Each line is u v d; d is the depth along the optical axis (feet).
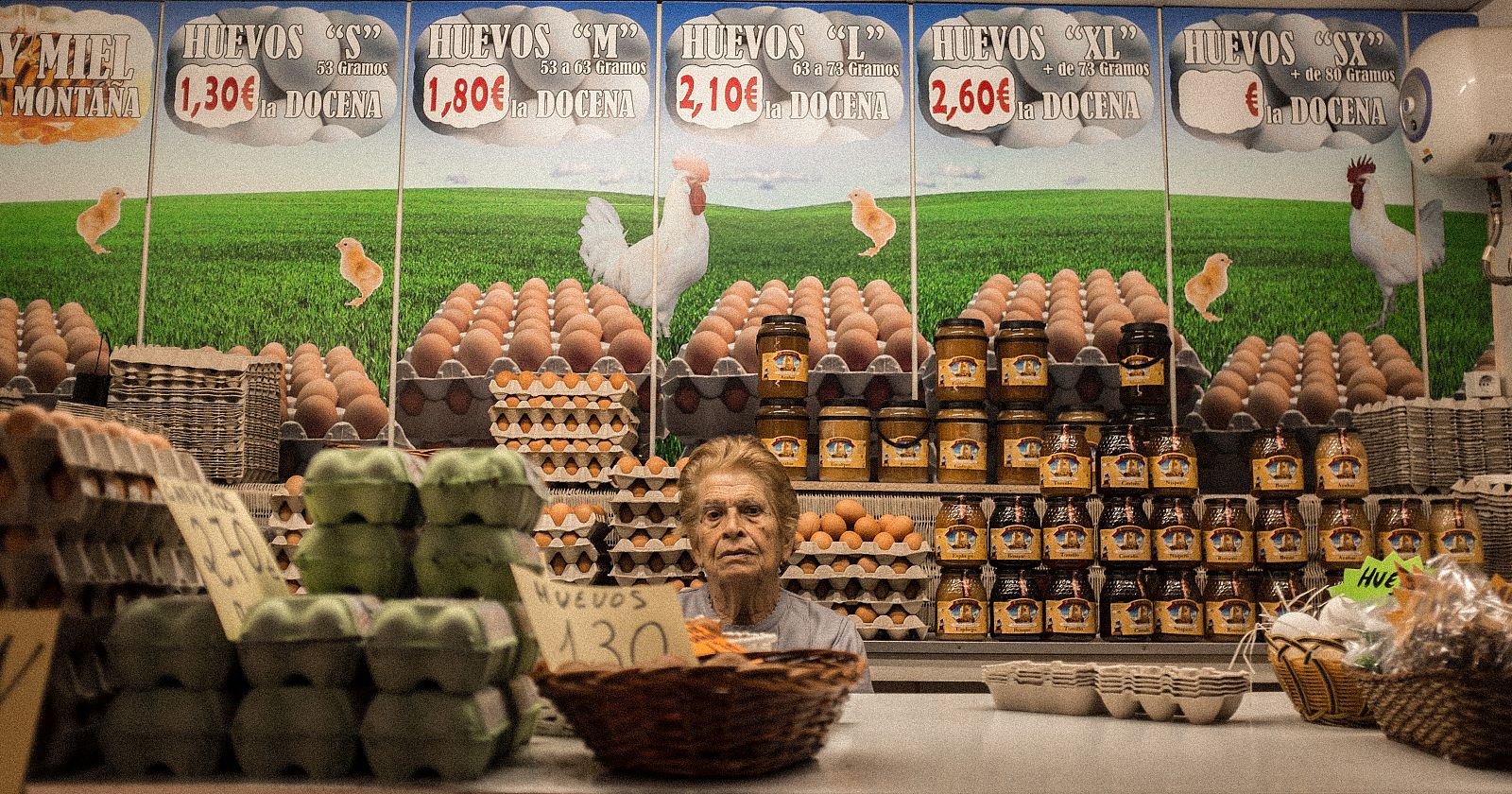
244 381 13.08
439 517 3.96
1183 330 14.83
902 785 3.54
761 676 3.48
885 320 14.85
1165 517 12.55
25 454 3.49
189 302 14.82
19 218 14.90
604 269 14.96
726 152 15.21
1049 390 14.69
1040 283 14.93
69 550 3.59
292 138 15.19
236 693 3.68
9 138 15.06
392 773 3.49
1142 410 12.98
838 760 4.06
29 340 14.65
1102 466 12.67
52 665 3.51
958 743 4.53
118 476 3.77
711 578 8.16
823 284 14.94
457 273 14.94
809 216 15.10
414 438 14.61
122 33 15.28
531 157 15.19
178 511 3.62
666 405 14.67
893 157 15.21
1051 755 4.19
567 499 13.76
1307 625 5.49
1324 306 14.90
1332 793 3.46
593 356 14.76
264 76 15.28
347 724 3.53
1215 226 15.06
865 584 12.84
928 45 15.39
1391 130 15.26
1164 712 5.36
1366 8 15.43
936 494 13.64
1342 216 15.10
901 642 12.55
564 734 4.61
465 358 14.73
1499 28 12.80
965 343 13.48
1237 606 12.48
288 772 3.59
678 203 15.10
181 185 15.06
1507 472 13.56
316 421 14.60
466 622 3.53
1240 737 4.81
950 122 15.28
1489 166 12.75
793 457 13.32
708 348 14.76
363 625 3.62
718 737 3.51
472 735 3.50
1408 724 4.41
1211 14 15.43
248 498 13.12
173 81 15.24
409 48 15.34
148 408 12.83
